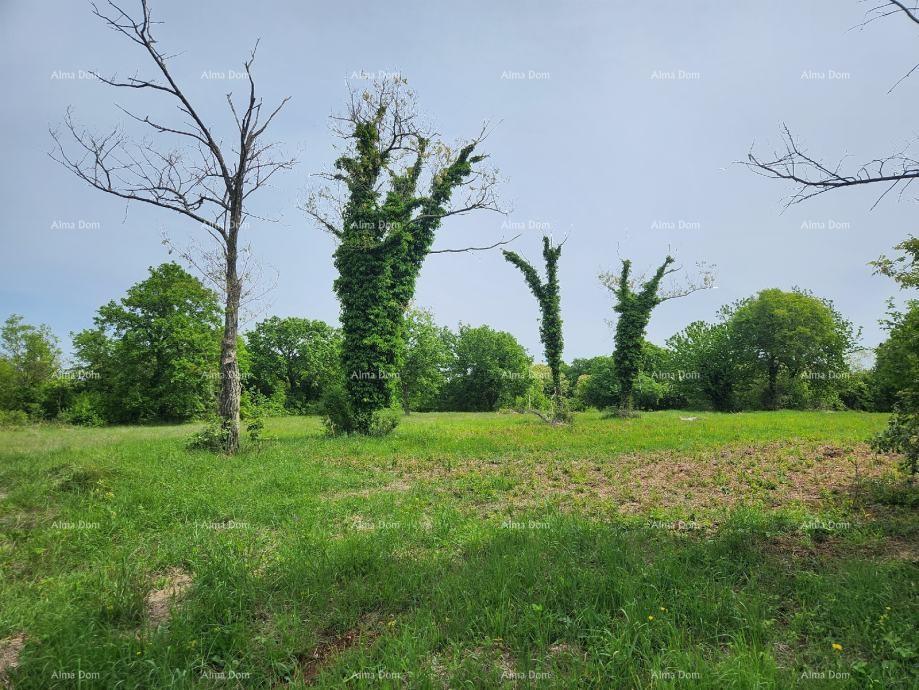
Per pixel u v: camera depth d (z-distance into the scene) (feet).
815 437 59.36
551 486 37.06
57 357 158.71
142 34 53.67
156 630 15.67
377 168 76.95
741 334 173.37
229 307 59.47
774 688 12.39
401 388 176.24
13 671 14.07
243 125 59.88
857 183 20.30
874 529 23.94
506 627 15.71
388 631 16.08
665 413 132.46
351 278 75.10
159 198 57.47
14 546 23.98
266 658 14.85
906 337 31.96
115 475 37.60
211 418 57.93
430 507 31.83
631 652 13.98
